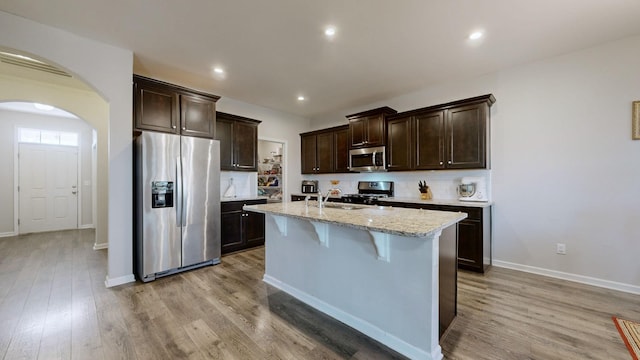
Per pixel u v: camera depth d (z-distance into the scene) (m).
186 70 3.41
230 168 4.27
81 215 6.16
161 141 3.03
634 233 2.64
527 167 3.22
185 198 3.21
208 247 3.42
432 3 2.10
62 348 1.78
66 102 4.14
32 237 5.18
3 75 3.61
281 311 2.29
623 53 2.67
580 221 2.91
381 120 4.27
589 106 2.85
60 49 2.50
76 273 3.19
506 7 2.15
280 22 2.37
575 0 2.06
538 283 2.86
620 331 1.95
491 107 3.47
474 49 2.86
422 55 3.00
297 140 5.84
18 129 5.47
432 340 1.64
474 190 3.58
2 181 5.30
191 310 2.29
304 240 2.47
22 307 2.33
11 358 1.69
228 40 2.69
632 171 2.64
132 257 2.93
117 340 1.87
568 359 1.66
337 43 2.74
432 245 1.64
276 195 5.91
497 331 1.96
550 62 3.06
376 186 4.67
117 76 2.82
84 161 6.21
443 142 3.63
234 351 1.76
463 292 2.63
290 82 3.82
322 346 1.82
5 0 2.06
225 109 4.57
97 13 2.24
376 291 1.91
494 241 3.47
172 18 2.32
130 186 2.91
